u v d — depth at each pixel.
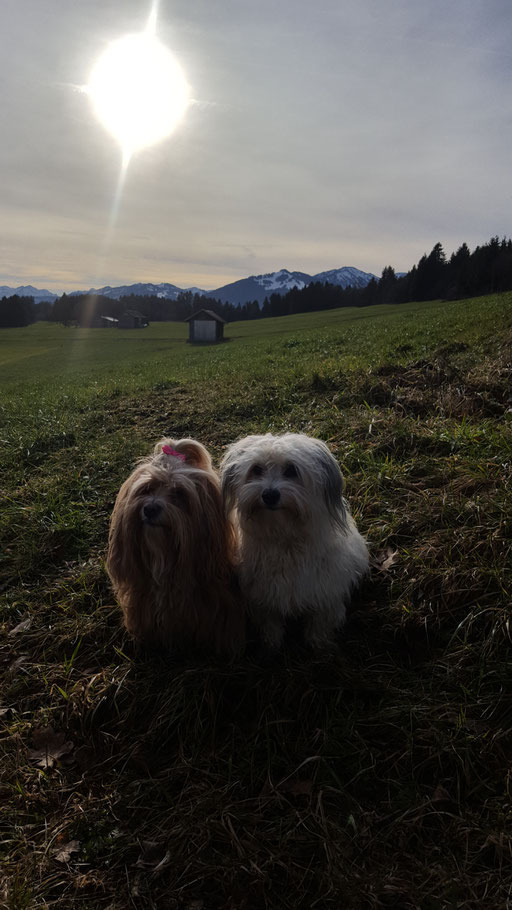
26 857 0.65
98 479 1.61
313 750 0.74
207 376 3.52
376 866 0.61
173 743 0.80
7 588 1.20
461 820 0.63
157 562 0.82
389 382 1.93
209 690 0.82
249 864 0.62
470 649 0.81
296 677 0.83
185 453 0.88
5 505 1.54
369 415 1.63
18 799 0.72
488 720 0.73
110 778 0.76
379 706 0.78
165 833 0.67
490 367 1.85
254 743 0.76
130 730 0.82
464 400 1.60
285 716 0.80
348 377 2.14
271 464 0.79
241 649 0.90
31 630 1.04
